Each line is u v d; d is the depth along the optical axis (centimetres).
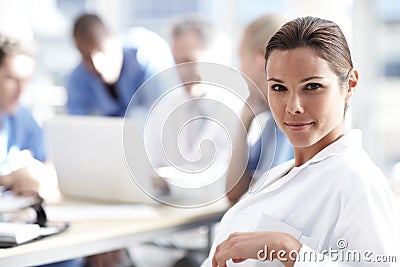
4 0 479
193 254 337
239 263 152
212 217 230
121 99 350
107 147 239
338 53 136
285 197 149
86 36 328
